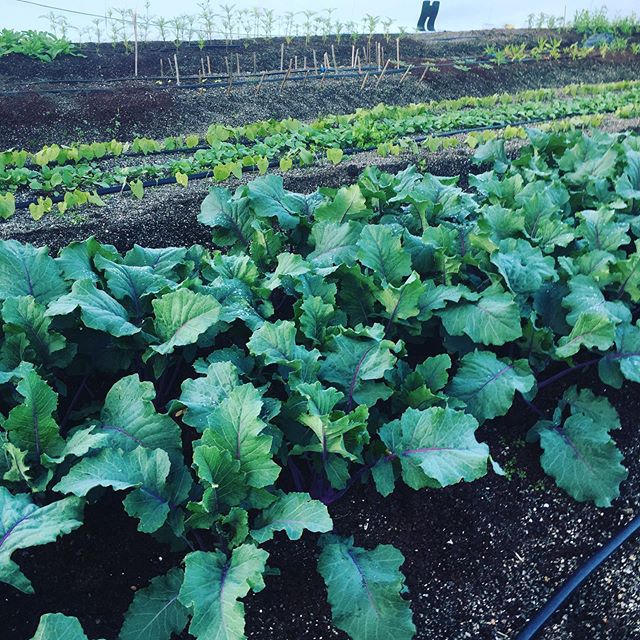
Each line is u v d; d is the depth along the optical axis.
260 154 3.09
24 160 2.79
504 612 1.48
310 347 1.72
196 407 1.41
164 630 1.24
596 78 6.84
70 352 1.55
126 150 3.26
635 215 2.49
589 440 1.72
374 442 1.52
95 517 1.43
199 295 1.53
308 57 5.90
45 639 0.97
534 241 2.11
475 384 1.71
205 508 1.25
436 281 1.98
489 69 6.30
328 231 1.98
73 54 4.80
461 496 1.66
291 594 1.40
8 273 1.60
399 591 1.31
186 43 5.62
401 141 3.37
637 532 1.66
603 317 1.72
